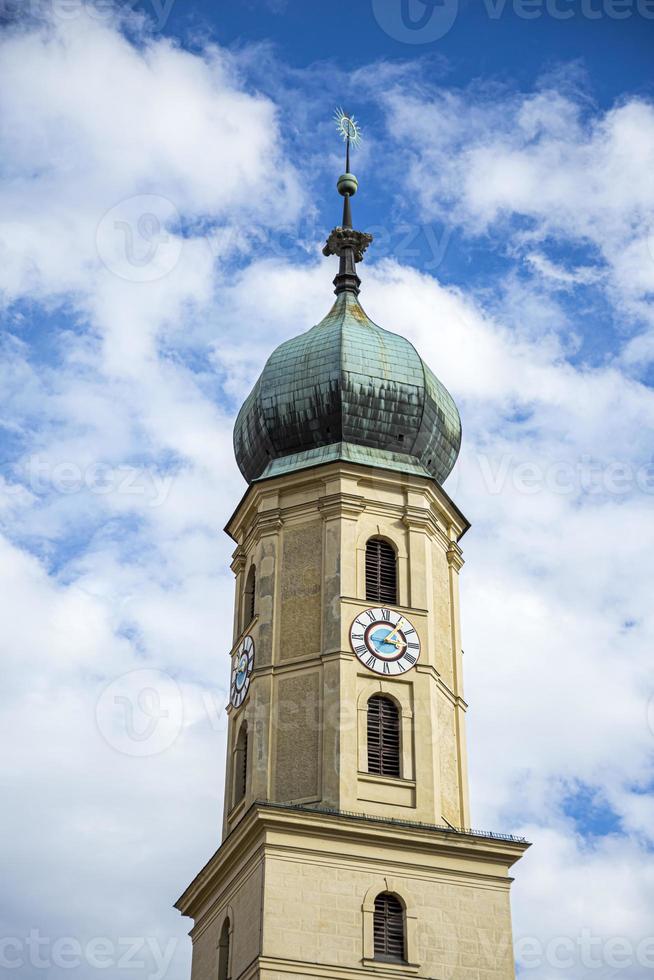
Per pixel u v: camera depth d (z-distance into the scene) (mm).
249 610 72688
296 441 74875
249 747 68312
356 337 76125
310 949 61969
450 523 74750
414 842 64688
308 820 63750
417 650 69188
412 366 75750
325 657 68125
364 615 69188
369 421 74500
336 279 81625
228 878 66500
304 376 74938
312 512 71875
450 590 73375
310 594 70062
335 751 66125
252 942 62531
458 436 77250
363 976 61938
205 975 66875
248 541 74188
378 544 71562
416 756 67062
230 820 68812
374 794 65875
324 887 63188
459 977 63094
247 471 77250
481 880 65188
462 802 68562
